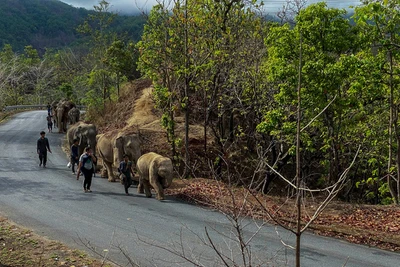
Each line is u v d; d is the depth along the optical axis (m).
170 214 13.19
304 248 10.79
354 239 11.58
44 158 19.92
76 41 128.50
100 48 40.66
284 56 15.53
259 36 20.44
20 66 66.94
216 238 11.15
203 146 23.02
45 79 69.50
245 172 21.36
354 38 15.13
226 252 10.19
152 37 19.86
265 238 11.30
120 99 34.62
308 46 15.22
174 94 19.55
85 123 20.55
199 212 13.47
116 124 29.31
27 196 14.79
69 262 9.41
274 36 15.74
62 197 14.84
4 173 18.30
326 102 14.96
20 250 10.00
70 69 71.00
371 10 13.54
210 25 19.56
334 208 14.45
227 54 18.75
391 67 15.28
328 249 10.80
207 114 20.20
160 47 19.59
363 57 15.67
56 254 9.84
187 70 18.33
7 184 16.42
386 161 19.52
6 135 29.81
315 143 18.91
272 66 15.74
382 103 17.86
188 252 10.14
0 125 35.88
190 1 19.02
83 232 11.38
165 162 14.84
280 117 16.00
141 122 27.38
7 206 13.50
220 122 22.53
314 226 12.21
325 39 15.11
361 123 18.02
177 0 18.89
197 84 20.19
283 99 15.35
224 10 20.03
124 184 15.69
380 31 14.66
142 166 15.28
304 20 15.34
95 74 38.06
